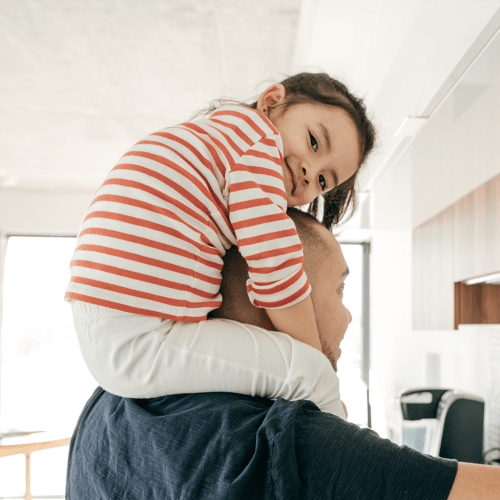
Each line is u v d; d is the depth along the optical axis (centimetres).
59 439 104
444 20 120
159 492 41
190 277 54
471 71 111
